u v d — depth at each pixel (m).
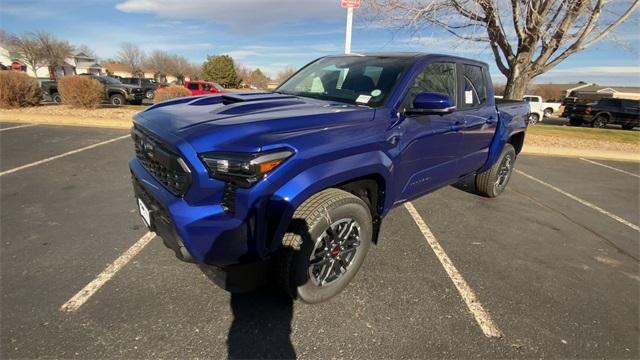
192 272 2.94
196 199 2.11
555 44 9.73
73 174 5.37
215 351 2.18
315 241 2.39
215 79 63.56
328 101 3.15
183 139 2.13
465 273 3.18
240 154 2.03
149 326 2.34
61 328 2.28
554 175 7.23
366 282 2.95
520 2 9.40
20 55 55.97
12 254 3.10
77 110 11.40
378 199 2.93
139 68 76.00
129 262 3.04
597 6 9.16
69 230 3.57
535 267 3.37
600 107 21.36
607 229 4.45
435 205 4.88
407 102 3.06
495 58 11.43
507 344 2.36
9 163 5.80
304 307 2.60
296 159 2.16
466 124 3.85
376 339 2.34
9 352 2.08
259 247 2.16
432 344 2.32
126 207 4.19
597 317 2.69
